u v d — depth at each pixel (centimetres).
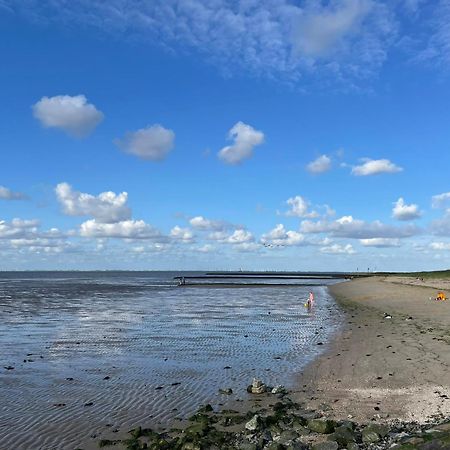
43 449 1142
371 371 1848
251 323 3622
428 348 2200
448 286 7206
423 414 1305
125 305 5444
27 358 2239
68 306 5278
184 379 1822
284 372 1919
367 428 1156
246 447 1102
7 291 8744
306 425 1245
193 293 8175
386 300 5419
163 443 1142
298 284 11644
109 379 1825
